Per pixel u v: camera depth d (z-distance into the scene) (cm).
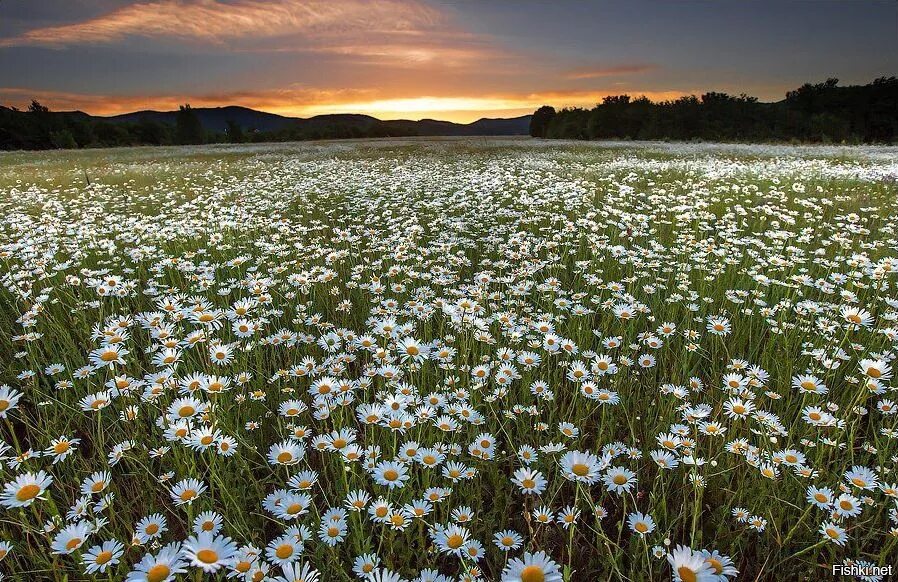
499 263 502
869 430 276
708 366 350
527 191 1012
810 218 698
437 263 541
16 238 654
